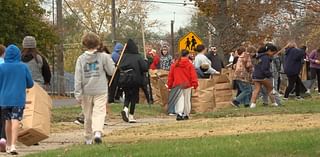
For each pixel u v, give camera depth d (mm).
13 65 25500
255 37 72312
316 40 74750
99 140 26031
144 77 40469
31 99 26484
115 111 42875
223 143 22406
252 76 45250
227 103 46688
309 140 21500
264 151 19938
